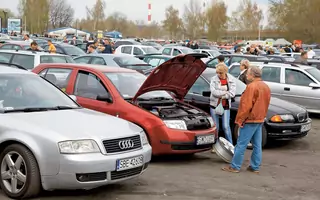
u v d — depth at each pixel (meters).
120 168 5.91
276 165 8.77
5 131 5.95
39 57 15.40
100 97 8.34
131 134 6.22
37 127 5.86
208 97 10.15
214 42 74.69
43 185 5.77
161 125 7.96
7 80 6.95
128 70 9.26
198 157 9.03
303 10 59.25
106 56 18.11
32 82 7.21
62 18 81.88
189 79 8.88
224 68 9.09
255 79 7.76
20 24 62.47
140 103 8.50
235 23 77.75
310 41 58.88
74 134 5.79
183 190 6.78
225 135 9.39
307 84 14.32
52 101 7.00
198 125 8.34
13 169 5.93
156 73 8.16
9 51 15.95
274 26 66.56
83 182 5.69
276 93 14.70
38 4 75.31
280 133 10.04
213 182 7.30
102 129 6.06
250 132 7.84
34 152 5.71
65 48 23.95
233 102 10.17
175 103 9.07
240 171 8.09
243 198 6.57
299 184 7.48
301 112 10.37
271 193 6.90
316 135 12.17
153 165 8.21
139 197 6.34
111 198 6.23
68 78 8.91
